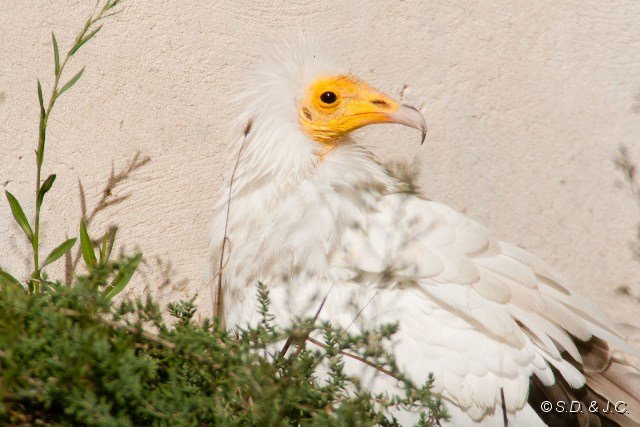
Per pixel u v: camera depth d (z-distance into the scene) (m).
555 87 10.84
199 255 10.67
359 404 6.27
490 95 10.79
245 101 8.89
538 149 10.93
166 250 10.62
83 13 10.07
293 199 8.40
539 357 7.72
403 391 7.45
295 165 8.55
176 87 10.39
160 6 10.20
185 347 6.39
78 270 10.46
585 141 10.95
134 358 6.04
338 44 10.52
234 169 8.74
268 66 8.84
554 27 10.73
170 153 10.52
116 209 10.51
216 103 10.48
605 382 8.09
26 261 10.41
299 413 6.55
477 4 10.59
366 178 8.61
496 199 10.97
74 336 5.95
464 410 7.45
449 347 7.56
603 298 11.12
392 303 7.75
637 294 11.06
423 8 10.55
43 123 8.89
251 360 6.14
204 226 10.66
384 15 10.53
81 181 10.38
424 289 7.83
